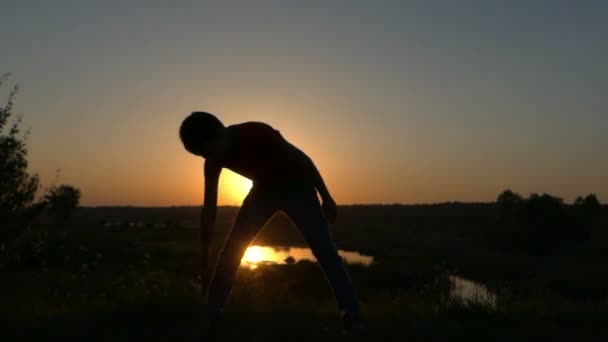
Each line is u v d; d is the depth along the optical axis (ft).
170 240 180.75
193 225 371.97
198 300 15.06
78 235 83.41
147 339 11.24
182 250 119.44
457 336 12.14
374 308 16.99
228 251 10.55
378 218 521.24
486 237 196.54
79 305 16.08
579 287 80.84
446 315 15.49
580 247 158.40
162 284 19.69
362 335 11.71
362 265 98.94
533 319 15.39
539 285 81.82
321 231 10.33
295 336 11.64
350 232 282.56
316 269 83.51
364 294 55.88
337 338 11.47
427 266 103.30
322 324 13.17
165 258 96.99
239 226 10.50
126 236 193.98
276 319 13.65
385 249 173.58
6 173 31.17
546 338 12.68
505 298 18.65
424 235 257.96
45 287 24.59
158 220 595.47
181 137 9.83
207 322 10.98
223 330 11.94
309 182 10.40
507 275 102.17
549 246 164.14
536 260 137.18
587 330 13.89
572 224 174.91
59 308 15.83
